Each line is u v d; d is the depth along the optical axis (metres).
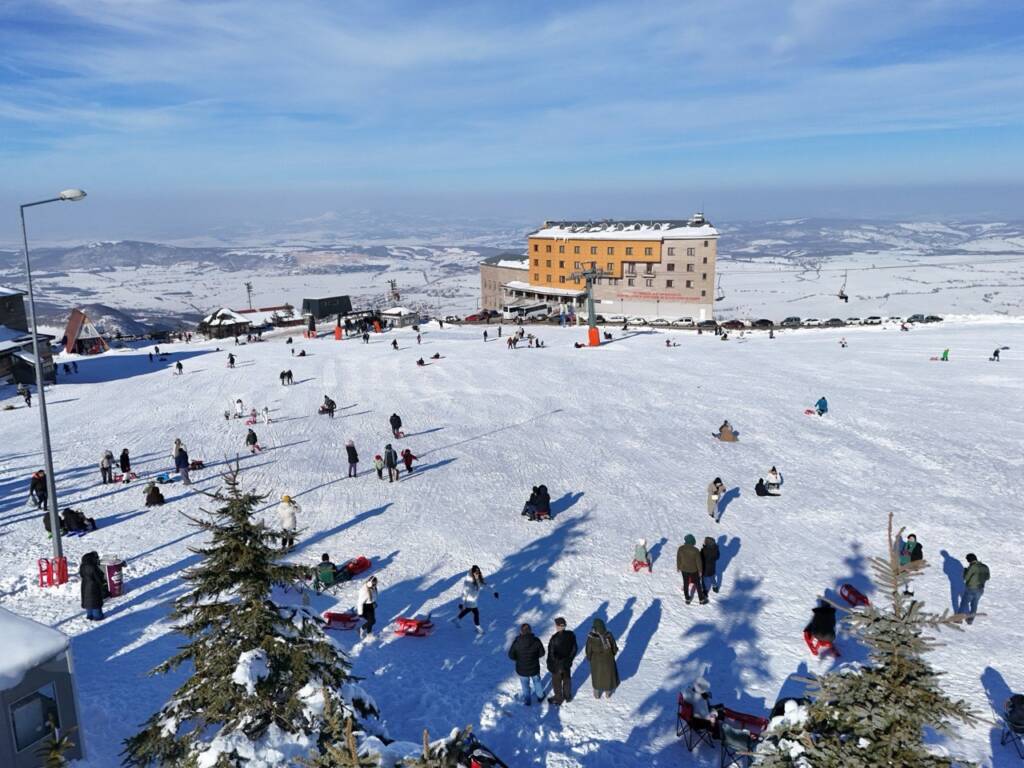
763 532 21.75
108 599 16.83
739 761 10.81
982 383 44.72
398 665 14.17
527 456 31.25
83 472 29.48
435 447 33.19
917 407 38.56
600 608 16.89
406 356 64.12
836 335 72.38
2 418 41.81
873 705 6.72
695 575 16.72
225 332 98.25
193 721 10.04
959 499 24.47
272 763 8.27
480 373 53.44
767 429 35.00
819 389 44.16
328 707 7.73
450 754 7.80
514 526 22.62
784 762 7.06
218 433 36.78
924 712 6.57
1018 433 32.75
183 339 94.12
